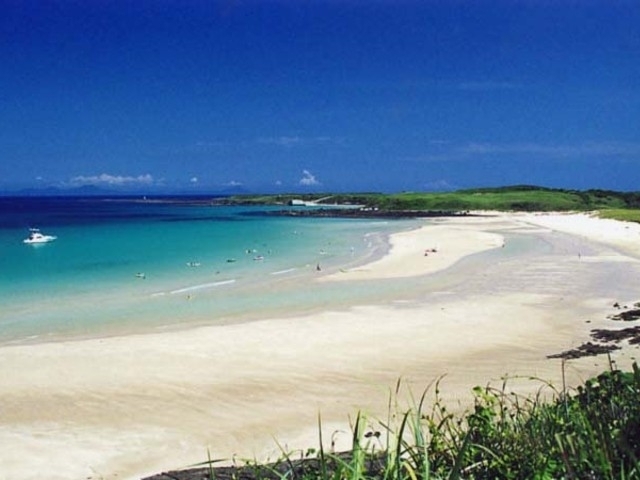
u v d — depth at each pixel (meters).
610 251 45.31
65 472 10.81
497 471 4.38
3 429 12.74
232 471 5.94
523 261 39.91
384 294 28.72
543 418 5.29
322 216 111.12
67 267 38.88
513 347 18.92
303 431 12.42
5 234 66.75
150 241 57.84
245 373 16.42
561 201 138.00
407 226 80.38
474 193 162.62
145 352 18.58
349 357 17.89
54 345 19.59
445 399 13.75
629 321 22.06
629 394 5.34
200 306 26.47
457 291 29.11
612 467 3.88
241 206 172.00
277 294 29.19
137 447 11.84
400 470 4.03
